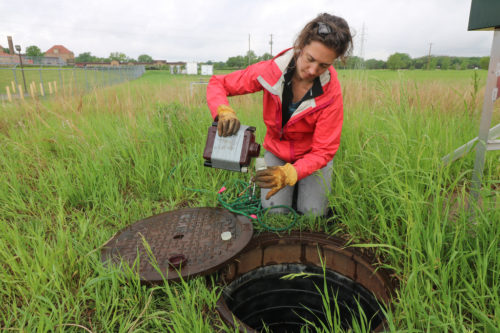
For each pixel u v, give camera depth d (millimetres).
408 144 2588
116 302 1651
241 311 2268
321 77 2121
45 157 3793
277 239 2338
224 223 2387
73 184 3092
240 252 2010
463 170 2992
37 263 1795
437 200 1872
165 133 4297
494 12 1768
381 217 2102
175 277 1774
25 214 2717
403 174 2354
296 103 2350
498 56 1868
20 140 4473
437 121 3410
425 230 1957
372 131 3156
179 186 3123
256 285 2357
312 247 2316
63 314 1651
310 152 2393
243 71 2426
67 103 6039
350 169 2873
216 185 3232
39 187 3119
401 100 3291
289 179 2008
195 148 3748
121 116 5988
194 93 7535
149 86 10203
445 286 1545
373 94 5379
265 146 2799
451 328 1472
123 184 3297
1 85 20953
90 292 1767
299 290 2375
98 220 2650
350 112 4492
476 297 1540
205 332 1529
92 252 1979
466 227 1875
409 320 1434
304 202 2713
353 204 2379
